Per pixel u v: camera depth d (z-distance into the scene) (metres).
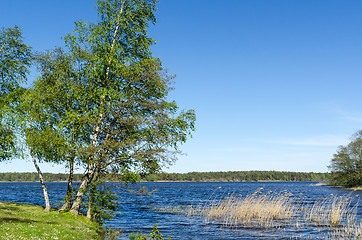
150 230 23.81
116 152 22.36
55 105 24.33
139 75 23.09
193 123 24.16
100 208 23.30
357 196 63.81
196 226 26.05
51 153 23.14
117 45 24.56
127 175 22.23
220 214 32.25
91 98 23.92
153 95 24.61
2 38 32.38
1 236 12.56
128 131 23.14
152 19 26.92
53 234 15.85
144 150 22.50
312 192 82.12
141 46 26.03
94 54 24.31
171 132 23.42
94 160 21.23
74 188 24.08
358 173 95.50
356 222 27.14
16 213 21.59
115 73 23.81
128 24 25.75
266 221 28.20
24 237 13.59
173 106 23.78
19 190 103.56
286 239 20.81
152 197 69.69
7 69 32.00
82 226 20.42
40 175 25.73
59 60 24.81
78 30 24.58
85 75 24.20
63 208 24.53
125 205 46.97
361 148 94.44
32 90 24.97
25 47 33.28
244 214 29.52
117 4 26.06
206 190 111.62
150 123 22.16
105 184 22.80
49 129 23.42
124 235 21.00
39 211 25.14
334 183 105.75
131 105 22.98
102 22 25.36
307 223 27.05
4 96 30.25
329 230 23.81
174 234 22.41
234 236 21.75
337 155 98.44
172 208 41.66
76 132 22.81
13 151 25.97
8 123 26.31
